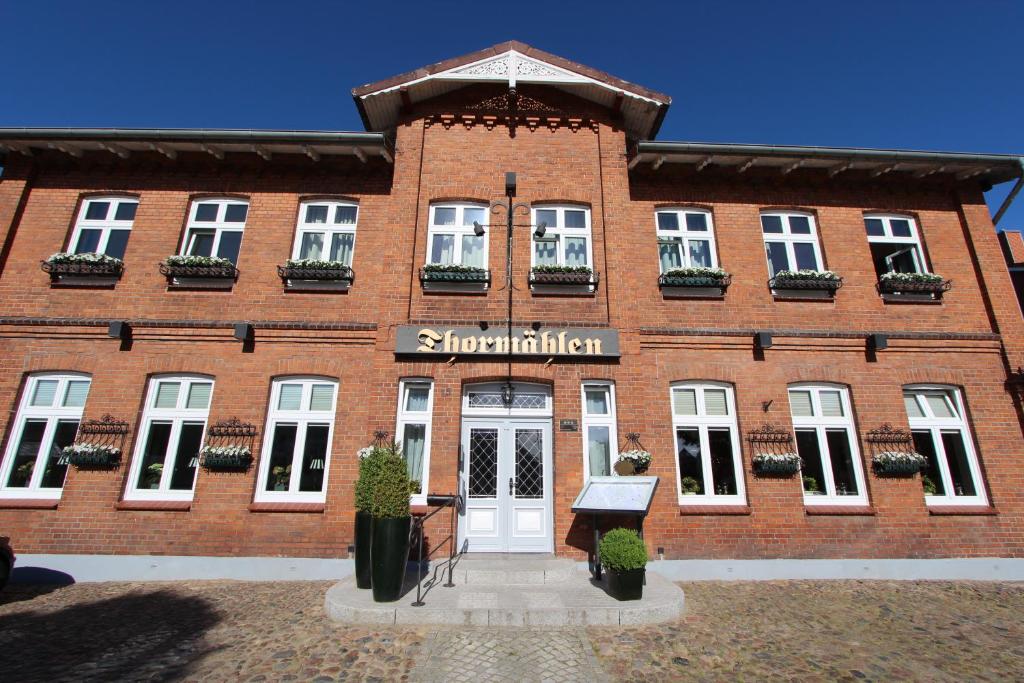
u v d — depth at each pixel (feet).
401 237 30.71
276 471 28.68
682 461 29.55
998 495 29.22
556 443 27.86
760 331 30.68
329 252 32.73
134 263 31.65
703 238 33.86
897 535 28.32
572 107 34.06
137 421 28.86
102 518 27.25
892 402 30.42
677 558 27.43
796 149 32.35
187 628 19.79
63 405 29.37
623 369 29.07
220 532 27.14
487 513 27.76
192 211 33.37
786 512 28.40
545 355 28.86
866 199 34.63
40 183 33.24
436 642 18.28
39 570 26.37
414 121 33.35
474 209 32.55
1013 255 48.47
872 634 20.02
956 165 33.35
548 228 32.24
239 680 15.48
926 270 33.65
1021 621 21.81
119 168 33.53
